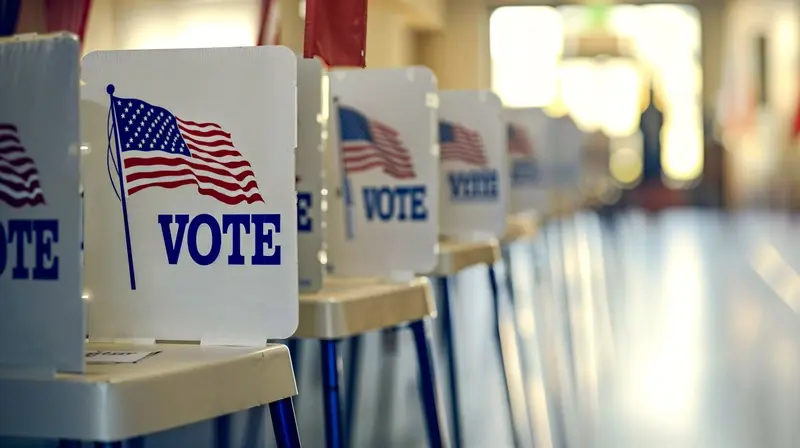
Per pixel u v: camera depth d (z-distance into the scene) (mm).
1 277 1128
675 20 16266
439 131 3033
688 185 17609
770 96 16875
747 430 3105
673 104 17234
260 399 1256
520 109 4824
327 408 1697
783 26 16531
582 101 16828
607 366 4152
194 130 1339
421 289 1979
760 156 17172
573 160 5934
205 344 1346
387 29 7148
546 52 13773
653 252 9539
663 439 3000
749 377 3936
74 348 1103
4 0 1945
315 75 1779
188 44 3072
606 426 3158
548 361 4145
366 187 2166
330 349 1700
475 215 3033
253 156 1327
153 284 1359
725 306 5996
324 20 2100
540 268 4789
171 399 1133
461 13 9641
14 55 1106
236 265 1341
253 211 1333
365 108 2152
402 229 2150
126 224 1360
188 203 1349
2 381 1115
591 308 5633
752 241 10883
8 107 1111
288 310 1325
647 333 5012
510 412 2820
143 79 1346
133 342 1362
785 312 5758
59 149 1093
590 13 14328
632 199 17641
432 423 1979
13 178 1119
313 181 1790
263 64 1321
